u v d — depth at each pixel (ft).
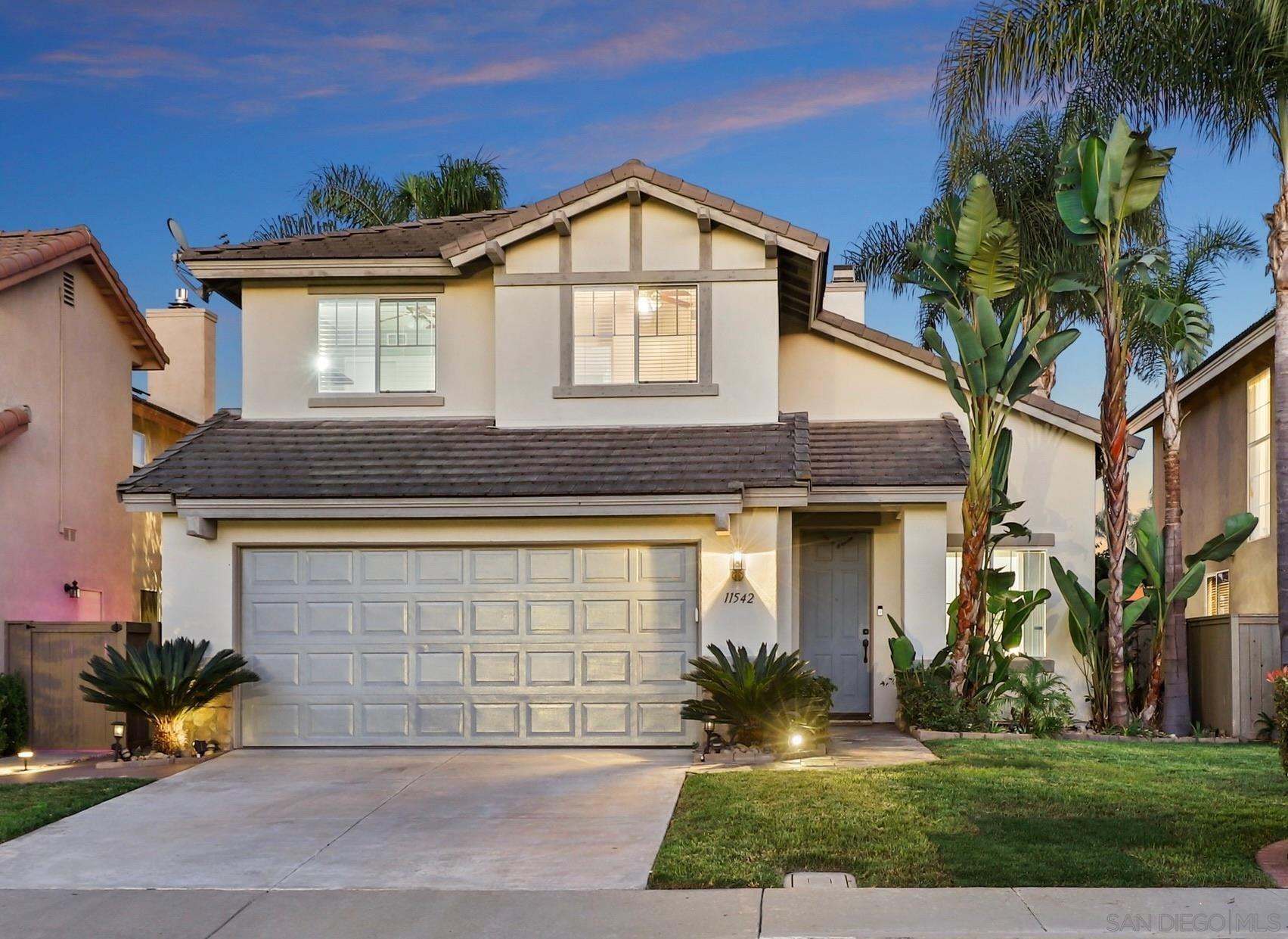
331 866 30.09
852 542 56.18
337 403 53.36
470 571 47.32
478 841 32.01
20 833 33.65
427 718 47.01
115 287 62.54
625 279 50.96
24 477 55.16
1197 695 55.57
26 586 55.01
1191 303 63.10
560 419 51.16
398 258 52.70
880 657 54.75
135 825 34.58
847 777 37.81
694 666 44.47
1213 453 71.87
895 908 25.14
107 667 44.93
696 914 25.46
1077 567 56.34
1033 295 76.89
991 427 49.03
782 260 51.13
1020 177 78.02
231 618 47.19
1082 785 36.27
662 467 46.73
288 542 47.47
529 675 46.83
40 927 25.82
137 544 67.21
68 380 59.47
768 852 29.53
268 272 53.06
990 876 27.09
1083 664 55.47
